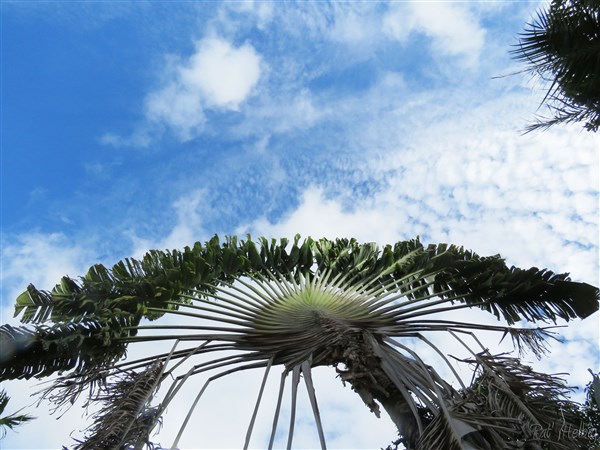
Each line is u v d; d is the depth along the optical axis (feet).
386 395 24.52
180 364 24.95
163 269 30.45
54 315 25.86
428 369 24.57
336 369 25.86
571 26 25.03
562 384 24.53
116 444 20.99
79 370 24.38
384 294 31.96
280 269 37.60
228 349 27.07
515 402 23.90
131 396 22.36
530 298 32.17
